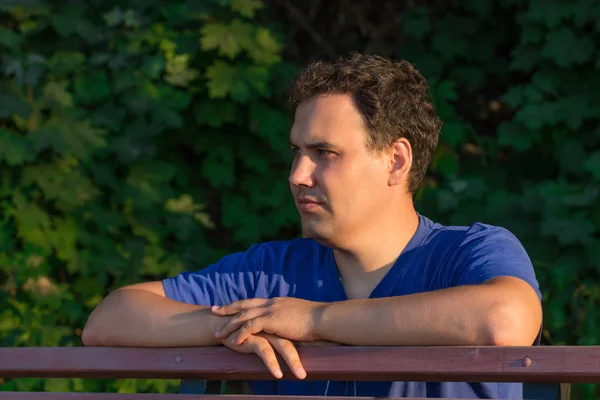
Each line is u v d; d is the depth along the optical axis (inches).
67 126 237.0
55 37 246.7
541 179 261.0
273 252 124.6
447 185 247.0
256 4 250.4
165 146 258.7
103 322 111.3
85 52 249.6
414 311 95.0
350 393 115.0
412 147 112.7
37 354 105.5
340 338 96.7
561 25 243.1
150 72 248.1
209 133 258.7
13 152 229.6
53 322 239.9
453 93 249.6
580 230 229.9
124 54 248.4
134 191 246.5
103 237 246.2
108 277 250.5
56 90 239.0
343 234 110.5
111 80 249.0
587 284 232.5
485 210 243.3
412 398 92.0
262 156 259.9
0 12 239.9
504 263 106.3
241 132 259.9
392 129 109.5
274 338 98.0
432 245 115.0
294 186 109.7
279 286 121.0
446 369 89.6
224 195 263.7
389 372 91.7
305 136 108.2
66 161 240.2
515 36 268.2
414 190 117.0
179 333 106.0
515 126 251.3
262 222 259.0
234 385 224.5
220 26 249.0
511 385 116.9
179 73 249.0
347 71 108.3
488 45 269.0
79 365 103.8
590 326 230.7
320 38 275.4
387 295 113.9
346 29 276.2
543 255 235.8
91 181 245.8
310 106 108.7
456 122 250.8
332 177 107.6
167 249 255.8
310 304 100.1
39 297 235.8
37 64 238.2
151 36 250.5
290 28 274.5
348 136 107.3
